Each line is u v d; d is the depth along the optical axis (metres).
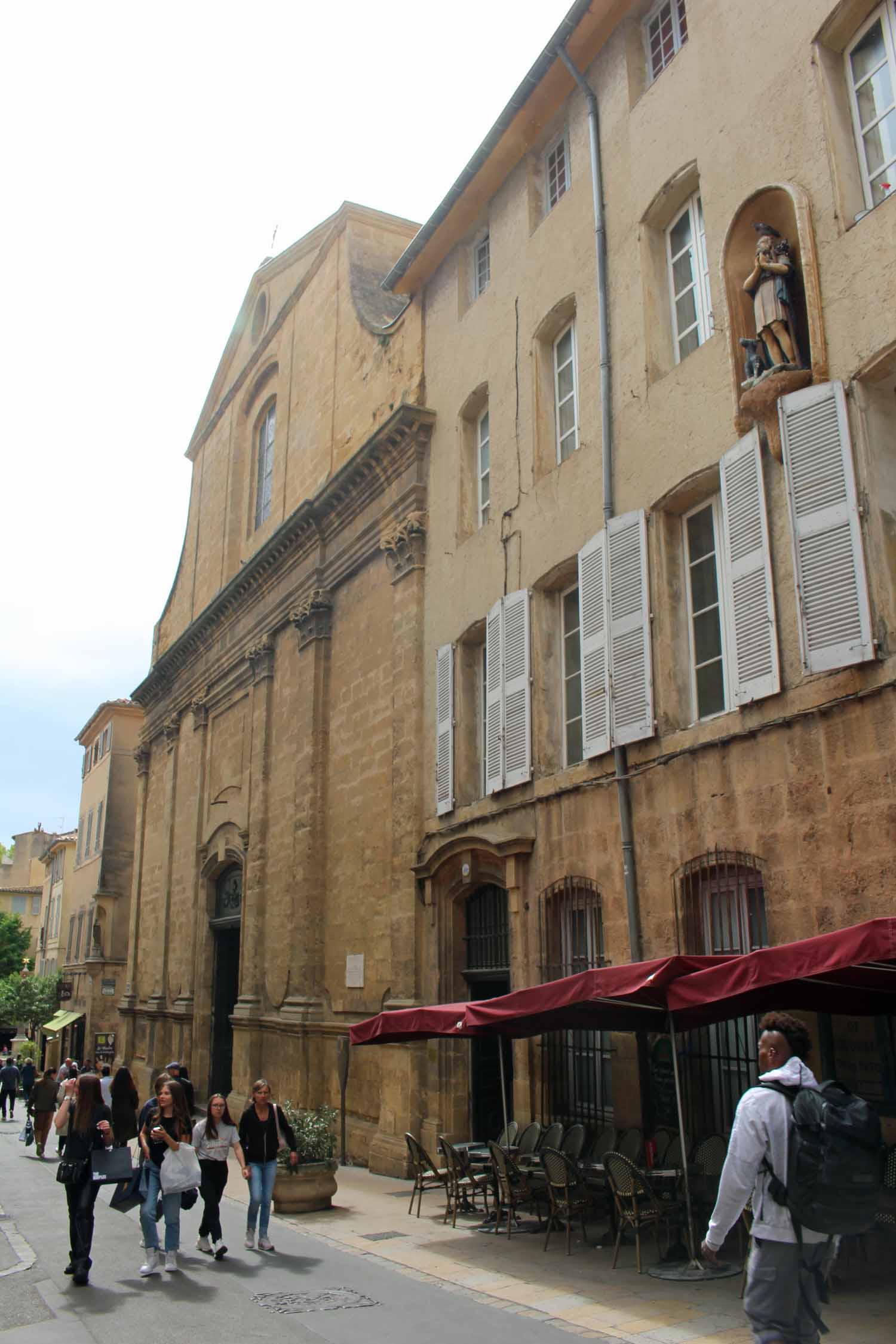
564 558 13.76
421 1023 11.69
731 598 10.52
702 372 11.55
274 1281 9.09
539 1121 12.70
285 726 22.86
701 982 7.91
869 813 8.77
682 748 11.04
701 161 11.86
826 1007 8.80
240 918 25.30
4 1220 13.10
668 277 12.89
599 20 14.00
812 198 10.16
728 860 10.28
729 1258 8.94
